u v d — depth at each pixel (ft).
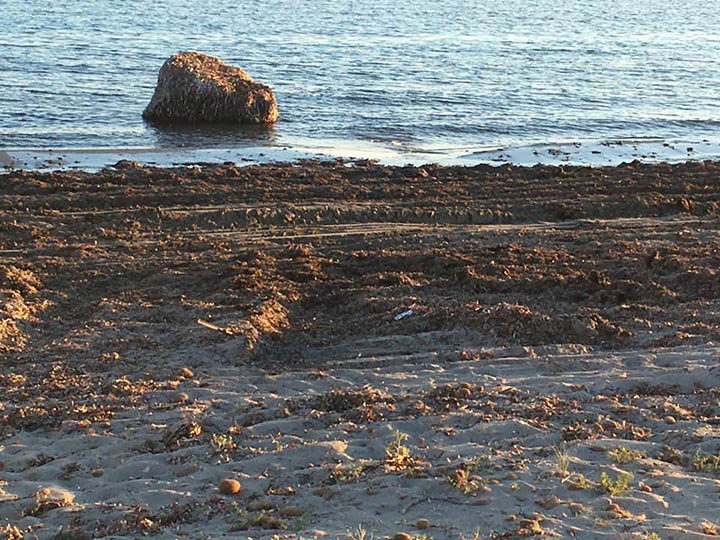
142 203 53.36
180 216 50.11
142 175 59.36
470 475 21.33
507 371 29.89
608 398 26.99
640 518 19.08
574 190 58.80
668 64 138.00
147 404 27.32
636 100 108.68
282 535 18.86
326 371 30.30
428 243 46.44
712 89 118.73
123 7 183.93
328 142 81.61
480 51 143.43
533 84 115.34
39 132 79.41
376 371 30.17
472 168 65.00
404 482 21.12
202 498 20.99
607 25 196.03
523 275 39.88
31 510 20.74
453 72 121.19
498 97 105.50
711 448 23.12
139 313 35.60
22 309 35.53
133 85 103.30
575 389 27.91
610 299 37.22
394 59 130.31
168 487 21.68
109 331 33.63
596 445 23.13
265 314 35.04
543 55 142.20
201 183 57.98
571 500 20.01
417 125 89.92
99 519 20.06
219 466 22.75
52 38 136.05
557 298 37.63
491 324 33.68
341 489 20.94
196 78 87.04
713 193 59.31
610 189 59.16
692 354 30.71
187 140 79.61
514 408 26.21
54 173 59.47
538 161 76.43
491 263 41.01
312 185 58.34
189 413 26.45
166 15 175.01
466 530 18.84
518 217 53.21
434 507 19.97
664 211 55.11
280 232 48.60
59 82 101.96
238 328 33.47
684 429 24.41
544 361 30.53
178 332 33.47
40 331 34.37
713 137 91.45
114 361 30.94
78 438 24.81
